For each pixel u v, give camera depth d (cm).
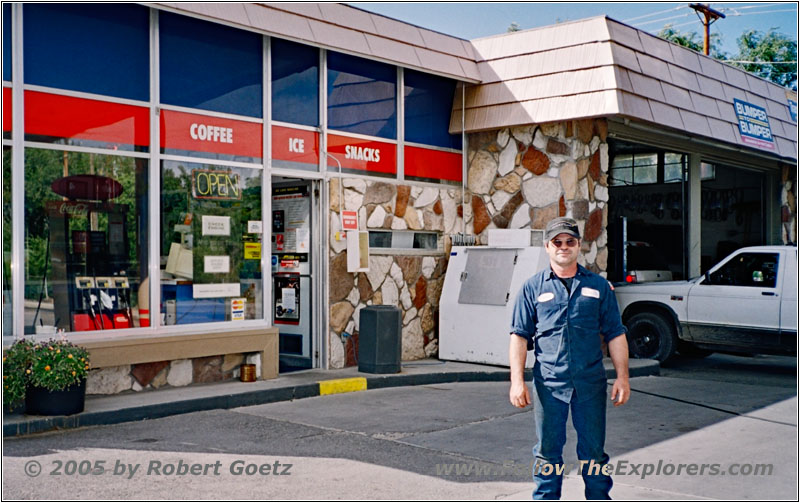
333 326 1165
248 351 1048
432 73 1271
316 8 1134
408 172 1283
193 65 1021
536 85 1288
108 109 941
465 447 764
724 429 858
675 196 1656
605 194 1332
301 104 1141
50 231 895
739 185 1927
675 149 1585
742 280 1288
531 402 988
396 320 1130
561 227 545
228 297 1048
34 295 880
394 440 789
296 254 1200
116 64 950
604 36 1240
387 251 1239
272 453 732
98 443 758
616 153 1695
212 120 1037
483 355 1205
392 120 1266
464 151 1378
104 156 939
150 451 731
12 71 862
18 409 838
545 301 542
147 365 966
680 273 1653
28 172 877
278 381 1045
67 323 908
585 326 537
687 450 768
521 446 770
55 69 899
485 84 1342
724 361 1444
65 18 907
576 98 1243
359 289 1199
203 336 998
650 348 1356
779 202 1888
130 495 598
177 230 1001
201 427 835
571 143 1270
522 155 1323
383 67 1252
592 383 535
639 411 952
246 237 1071
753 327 1261
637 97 1255
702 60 1479
